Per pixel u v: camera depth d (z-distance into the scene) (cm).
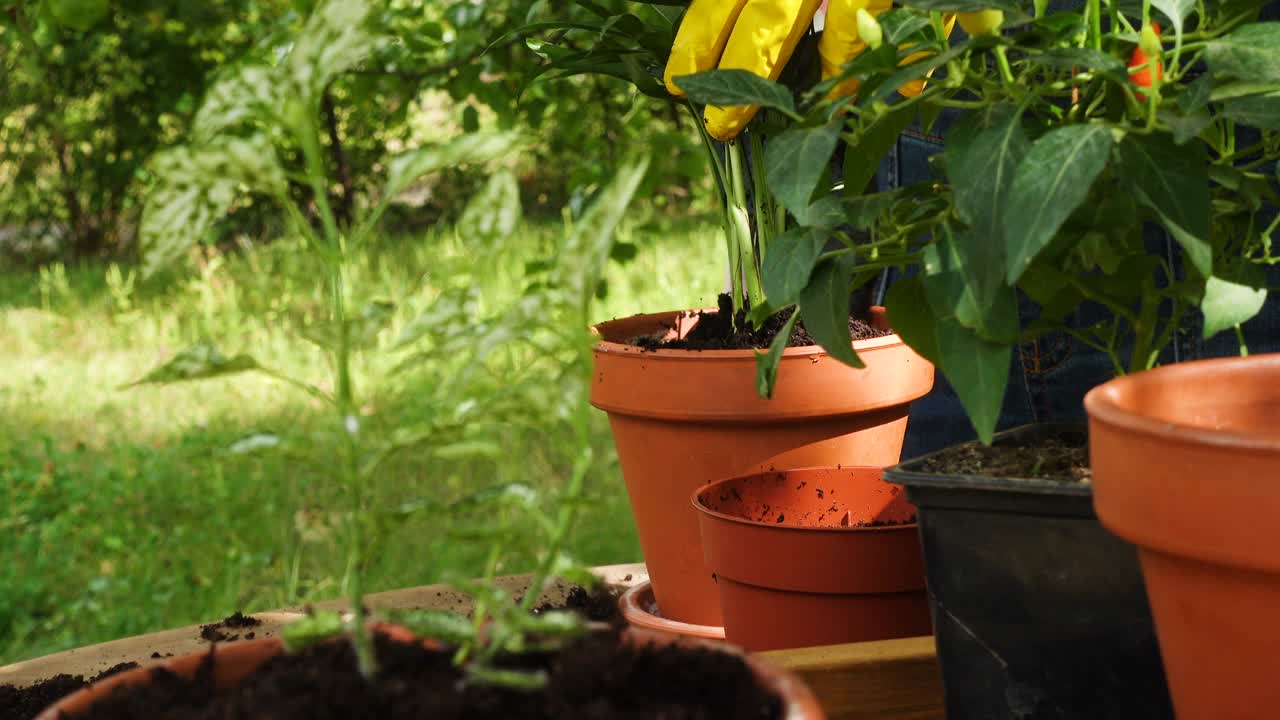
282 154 614
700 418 145
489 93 352
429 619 70
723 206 166
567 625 68
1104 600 99
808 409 144
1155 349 113
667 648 73
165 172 69
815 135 98
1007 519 102
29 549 330
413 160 72
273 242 754
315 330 71
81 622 293
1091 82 104
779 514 144
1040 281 108
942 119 179
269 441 70
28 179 855
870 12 136
